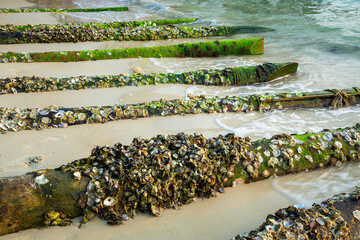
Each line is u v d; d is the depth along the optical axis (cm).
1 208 294
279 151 402
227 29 1088
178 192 351
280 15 1342
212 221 339
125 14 1398
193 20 1282
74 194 320
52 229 316
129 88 640
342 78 728
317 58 873
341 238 283
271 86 689
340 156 422
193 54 875
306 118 553
